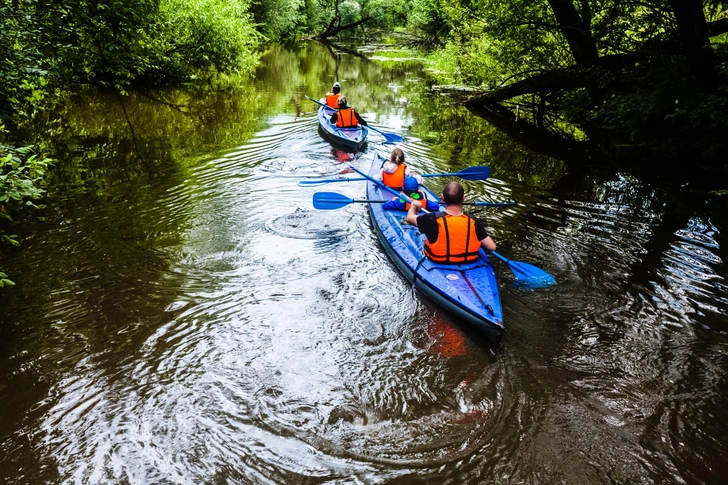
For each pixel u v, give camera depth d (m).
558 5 10.35
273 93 14.55
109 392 3.39
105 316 4.21
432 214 4.70
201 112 11.90
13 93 7.06
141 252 5.29
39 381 3.46
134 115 11.39
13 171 4.04
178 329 4.07
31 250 5.27
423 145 9.75
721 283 4.87
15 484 2.72
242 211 6.41
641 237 5.86
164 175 7.59
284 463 2.89
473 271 4.61
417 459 2.92
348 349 3.89
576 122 11.77
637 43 10.12
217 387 3.46
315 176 7.73
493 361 3.76
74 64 8.60
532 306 4.47
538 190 7.38
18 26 7.00
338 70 19.73
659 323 4.25
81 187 7.04
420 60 23.77
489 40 13.88
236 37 16.70
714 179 8.05
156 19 9.35
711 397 3.43
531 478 2.79
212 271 4.97
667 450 2.99
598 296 4.63
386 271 5.07
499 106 13.84
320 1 34.03
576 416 3.24
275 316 4.28
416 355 3.83
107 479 2.76
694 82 8.32
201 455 2.93
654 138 9.75
